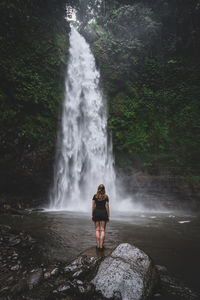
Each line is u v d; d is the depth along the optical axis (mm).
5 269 3586
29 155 12570
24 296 2854
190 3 20859
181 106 17578
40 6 17344
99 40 21859
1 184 11672
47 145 13648
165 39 21891
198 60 20422
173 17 21656
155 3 21750
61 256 4289
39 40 15930
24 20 15023
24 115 13039
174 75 19547
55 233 6082
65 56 17500
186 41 21453
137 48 20484
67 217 9109
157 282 3160
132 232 6523
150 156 15570
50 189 13695
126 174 15758
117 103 18781
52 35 17406
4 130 11586
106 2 24062
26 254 4332
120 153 16625
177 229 7148
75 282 3160
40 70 15078
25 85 13359
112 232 6457
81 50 19781
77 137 16328
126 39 21547
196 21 20891
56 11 18828
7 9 13789
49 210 12125
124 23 21656
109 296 2863
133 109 18047
